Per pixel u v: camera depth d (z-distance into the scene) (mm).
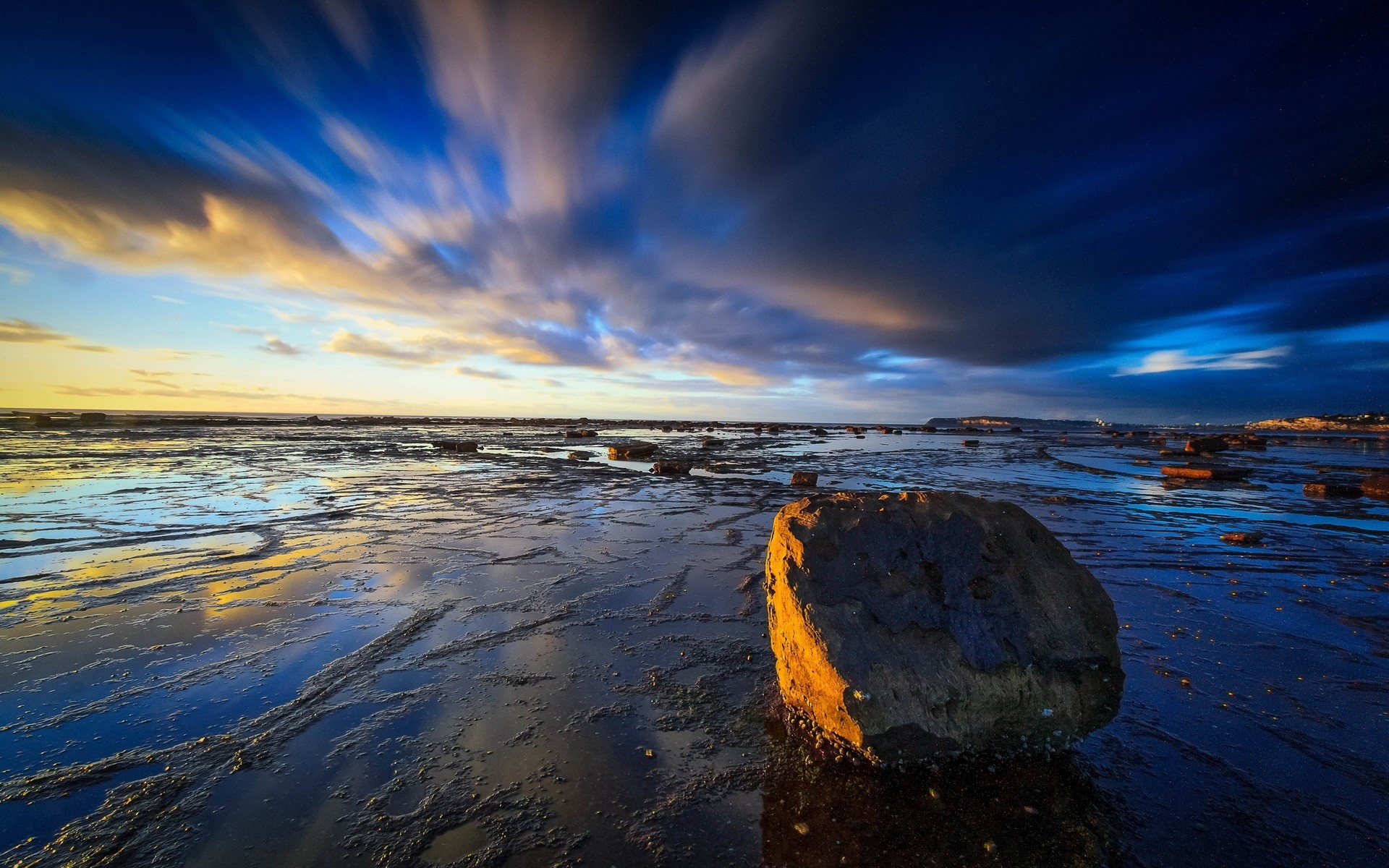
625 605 5336
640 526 9141
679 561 6918
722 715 3395
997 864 2285
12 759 2848
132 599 5312
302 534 8188
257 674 3834
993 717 2973
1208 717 3387
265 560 6738
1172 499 12852
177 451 22844
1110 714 3094
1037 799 2674
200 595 5441
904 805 2629
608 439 39938
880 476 17844
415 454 23828
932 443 42344
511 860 2270
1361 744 3102
